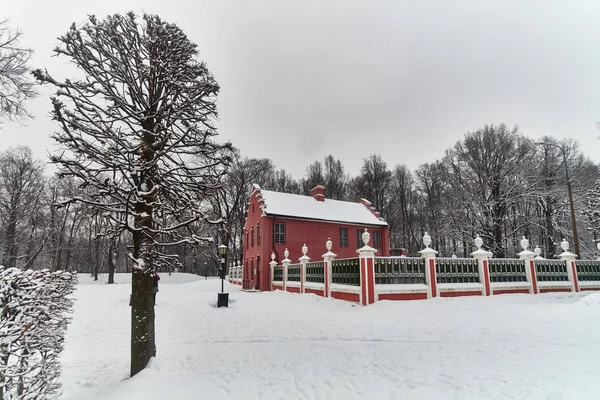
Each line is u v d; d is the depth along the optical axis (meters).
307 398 4.81
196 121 6.62
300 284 20.94
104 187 5.55
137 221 6.08
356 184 54.91
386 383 5.17
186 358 7.03
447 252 46.22
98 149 5.46
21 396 3.60
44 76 5.07
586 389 4.46
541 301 14.63
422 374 5.50
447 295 15.01
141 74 6.13
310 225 30.50
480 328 9.09
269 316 13.04
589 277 18.52
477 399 4.39
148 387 5.13
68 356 7.47
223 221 6.66
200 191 6.73
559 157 33.12
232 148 7.05
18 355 3.64
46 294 4.11
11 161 29.22
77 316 12.36
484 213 33.00
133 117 5.95
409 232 51.78
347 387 5.13
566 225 32.72
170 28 6.52
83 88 5.58
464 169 36.03
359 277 14.90
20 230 30.50
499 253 31.58
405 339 8.27
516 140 33.78
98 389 5.56
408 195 52.78
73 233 39.66
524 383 4.82
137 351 6.02
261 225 29.16
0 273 3.71
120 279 43.56
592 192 29.61
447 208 36.81
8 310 3.67
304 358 6.88
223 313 13.89
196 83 6.41
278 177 57.00
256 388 5.24
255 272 29.84
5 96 8.65
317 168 56.06
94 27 5.88
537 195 30.81
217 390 5.17
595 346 6.65
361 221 32.97
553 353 6.29
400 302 13.68
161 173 6.17
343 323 10.98
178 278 46.81
